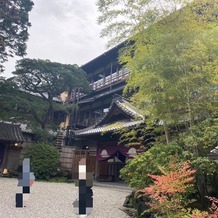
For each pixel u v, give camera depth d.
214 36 6.18
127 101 13.81
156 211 5.16
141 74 6.55
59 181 15.04
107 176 15.73
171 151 5.69
